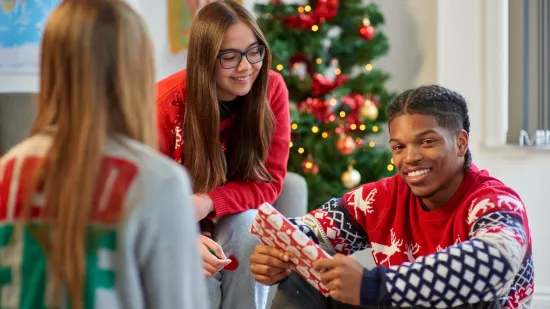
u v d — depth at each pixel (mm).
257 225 1553
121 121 1118
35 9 2854
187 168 2145
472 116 3600
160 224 1093
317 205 3340
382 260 1668
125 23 1118
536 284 3518
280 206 2777
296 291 1614
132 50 1118
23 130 2504
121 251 1068
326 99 3424
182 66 3500
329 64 3592
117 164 1087
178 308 1107
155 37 3404
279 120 2301
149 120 1150
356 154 3449
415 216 1618
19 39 2814
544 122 3516
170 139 2186
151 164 1104
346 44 3471
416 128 1516
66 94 1095
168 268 1100
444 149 1518
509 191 1541
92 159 1068
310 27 3373
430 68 3842
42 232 1071
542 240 3525
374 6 3525
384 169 3447
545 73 3496
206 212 2115
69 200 1056
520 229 1430
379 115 3479
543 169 3523
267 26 3330
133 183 1083
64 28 1095
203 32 2064
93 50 1092
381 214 1680
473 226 1474
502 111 3547
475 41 3596
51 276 1066
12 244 1083
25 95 2533
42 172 1081
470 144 3607
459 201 1553
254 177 2197
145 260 1097
